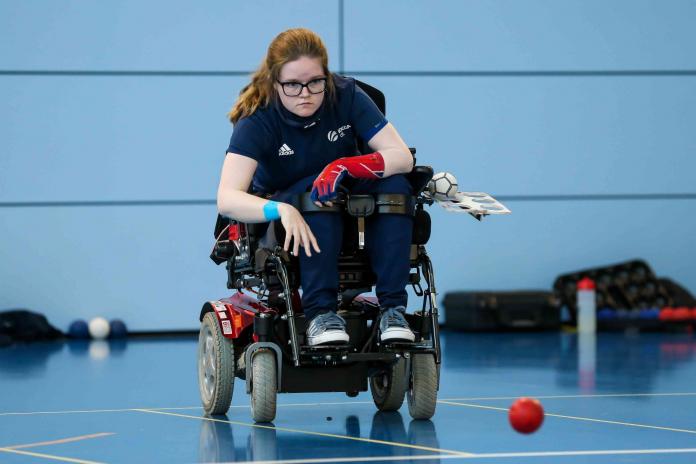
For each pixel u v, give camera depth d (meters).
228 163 7.20
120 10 18.97
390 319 7.04
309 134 7.29
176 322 19.14
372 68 19.64
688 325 18.91
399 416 7.95
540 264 20.17
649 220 20.44
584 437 6.80
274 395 7.38
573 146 20.22
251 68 19.28
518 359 13.49
